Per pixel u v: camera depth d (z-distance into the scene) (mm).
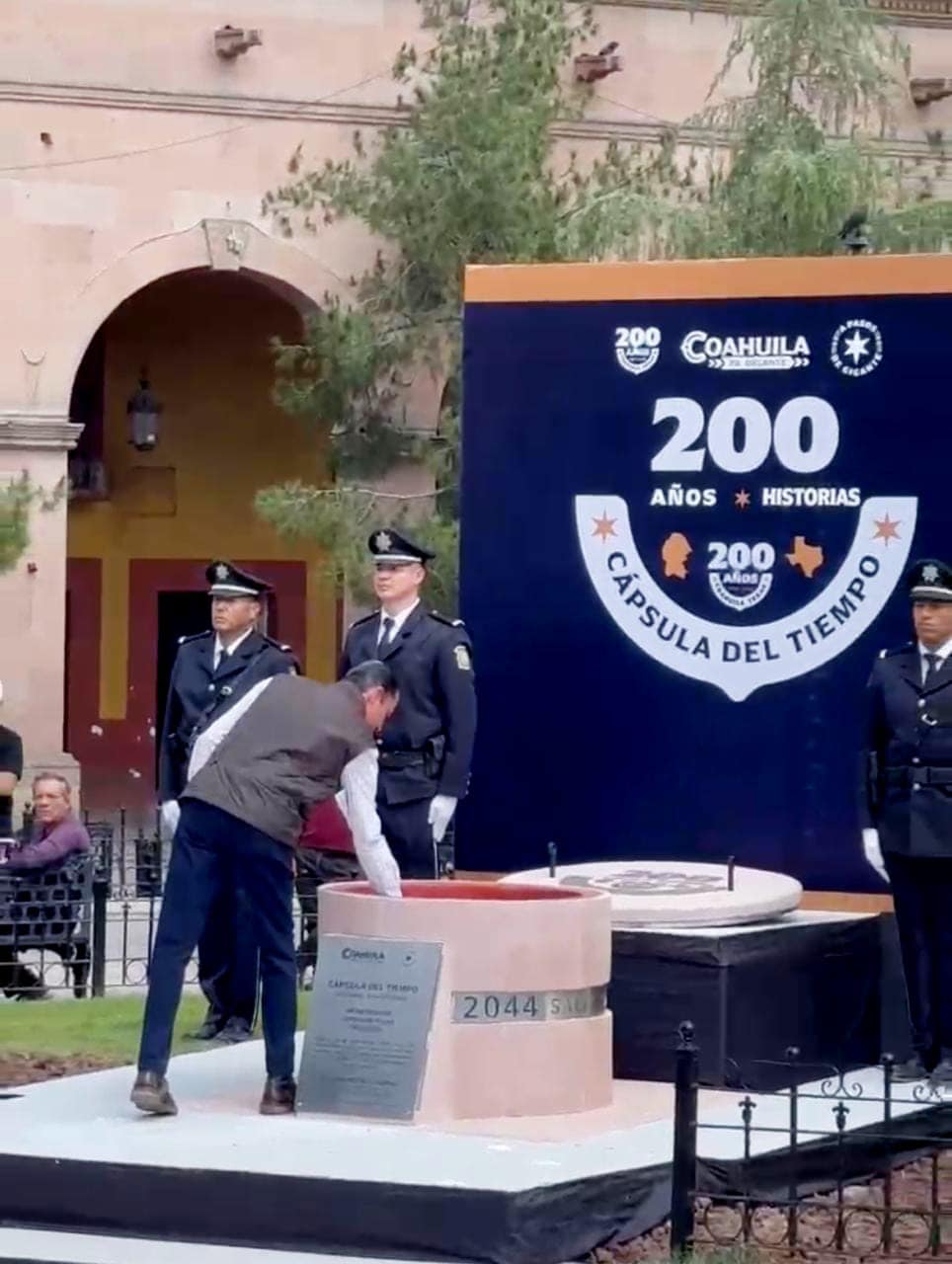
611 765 12430
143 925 17875
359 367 25641
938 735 10758
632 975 10656
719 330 12242
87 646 31281
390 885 9922
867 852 11062
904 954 10969
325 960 9953
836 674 12023
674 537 12328
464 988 9844
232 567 12047
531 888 10414
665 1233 9102
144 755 31422
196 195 27297
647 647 12375
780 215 23328
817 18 24047
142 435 30766
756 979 10672
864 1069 11180
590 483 12484
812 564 12062
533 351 12570
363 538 25047
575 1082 9977
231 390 31250
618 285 12422
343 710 9820
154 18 27141
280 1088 9914
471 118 24938
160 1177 9031
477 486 12680
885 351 11930
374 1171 8898
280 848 9766
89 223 27047
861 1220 9344
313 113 27484
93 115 27016
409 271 25766
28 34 26766
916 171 27969
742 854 12164
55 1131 9578
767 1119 9992
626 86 27891
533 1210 8664
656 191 25469
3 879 14992
